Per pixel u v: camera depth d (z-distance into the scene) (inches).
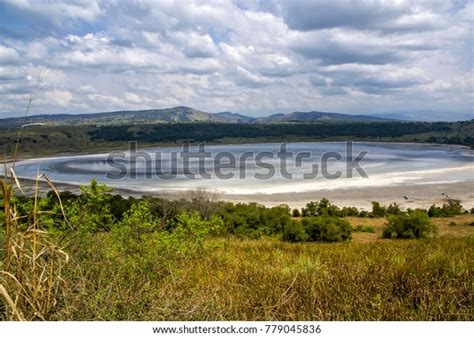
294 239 965.8
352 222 1466.5
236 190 2433.6
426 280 207.0
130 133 7691.9
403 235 1038.4
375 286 198.2
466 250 351.6
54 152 5064.0
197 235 221.9
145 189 2421.3
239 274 250.2
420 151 5802.2
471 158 4566.9
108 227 195.2
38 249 134.0
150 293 148.4
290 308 166.7
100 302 130.6
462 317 160.1
